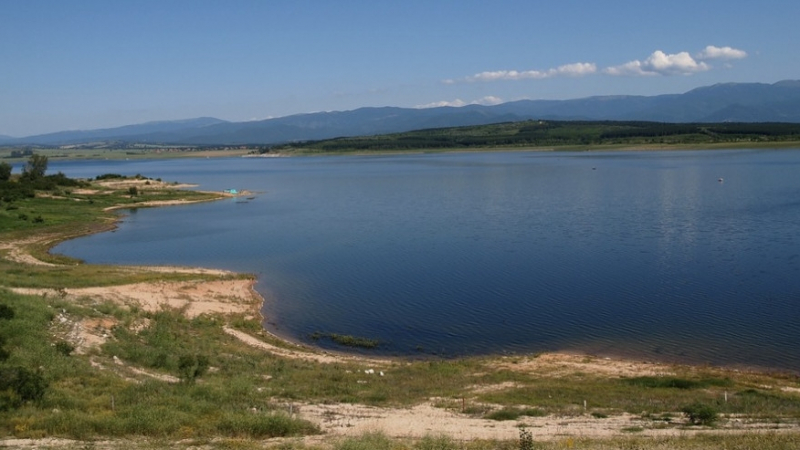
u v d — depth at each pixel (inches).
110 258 2800.2
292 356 1471.5
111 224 3885.3
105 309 1584.6
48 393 937.5
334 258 2682.1
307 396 1093.8
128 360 1243.2
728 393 1137.4
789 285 1945.1
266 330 1738.4
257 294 2105.1
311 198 5280.5
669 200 4153.5
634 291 1962.4
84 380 1038.4
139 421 842.2
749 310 1723.7
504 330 1670.8
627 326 1647.4
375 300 2006.6
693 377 1259.2
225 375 1200.8
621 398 1099.3
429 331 1696.6
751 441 786.2
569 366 1357.0
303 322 1808.6
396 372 1330.0
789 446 758.5
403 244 2952.8
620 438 831.7
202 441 790.5
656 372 1304.1
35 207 4227.4
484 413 1000.2
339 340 1647.4
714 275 2108.8
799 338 1509.6
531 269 2320.4
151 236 3437.5
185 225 3855.8
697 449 749.9
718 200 4052.7
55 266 2429.9
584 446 776.9
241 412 940.6
